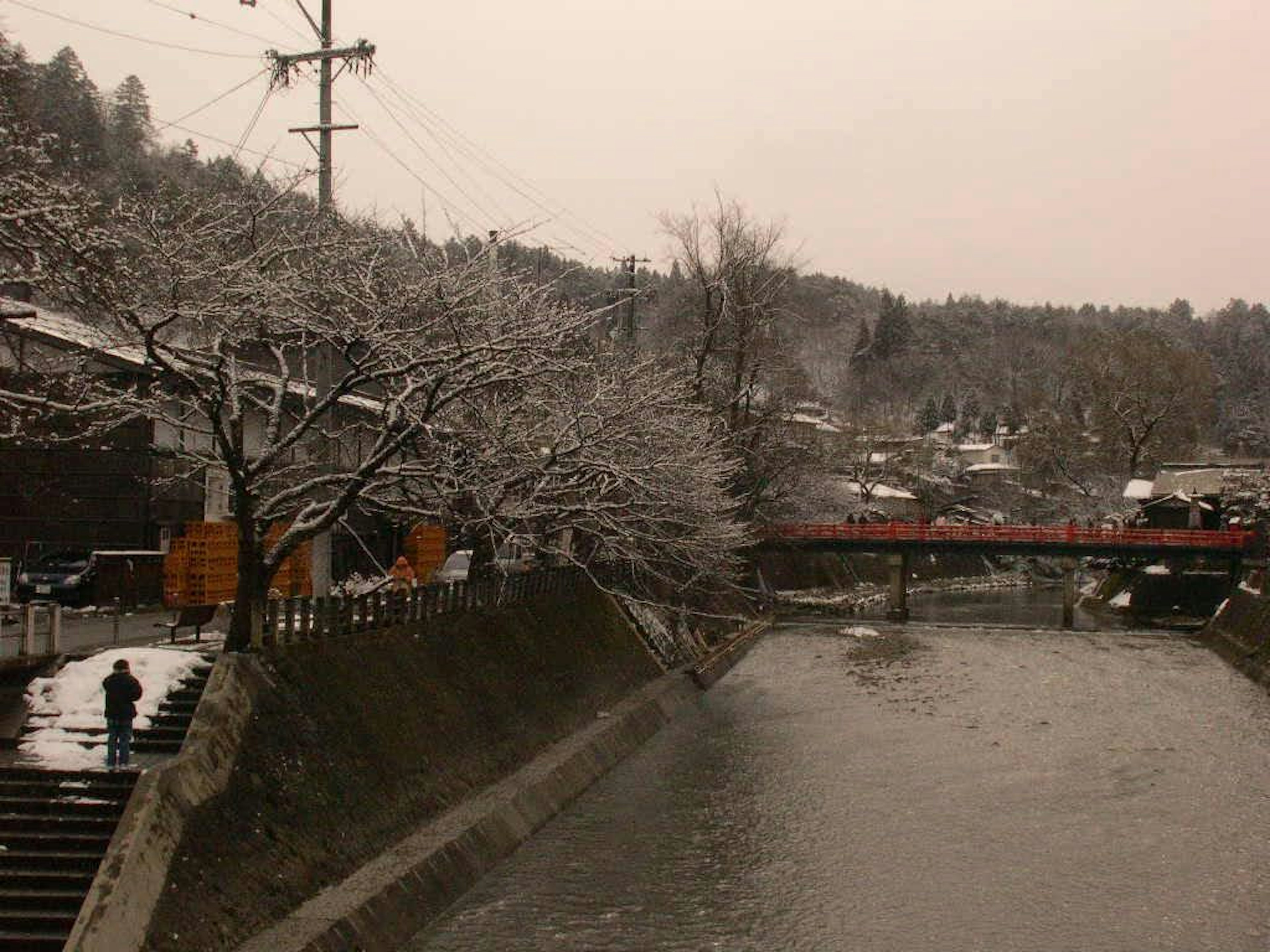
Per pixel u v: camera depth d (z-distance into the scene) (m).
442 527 31.09
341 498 18.31
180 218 21.73
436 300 20.05
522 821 21.44
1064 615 66.00
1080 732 33.44
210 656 18.88
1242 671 45.88
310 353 28.80
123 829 13.00
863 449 105.56
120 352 29.48
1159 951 17.03
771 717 35.41
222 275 19.02
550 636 30.67
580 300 26.91
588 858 20.53
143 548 31.95
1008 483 120.94
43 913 12.58
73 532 32.25
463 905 17.80
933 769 28.38
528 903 18.16
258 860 14.80
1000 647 54.91
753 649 53.28
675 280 58.75
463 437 21.92
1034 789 26.50
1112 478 98.25
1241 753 30.69
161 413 19.45
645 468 24.83
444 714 22.14
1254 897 19.38
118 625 22.80
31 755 15.99
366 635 20.81
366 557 37.91
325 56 20.45
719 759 29.17
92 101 47.56
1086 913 18.55
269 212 20.27
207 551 27.06
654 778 26.89
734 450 49.66
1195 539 63.47
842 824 23.41
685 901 18.61
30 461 32.53
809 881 19.80
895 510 107.88
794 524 68.88
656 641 41.03
